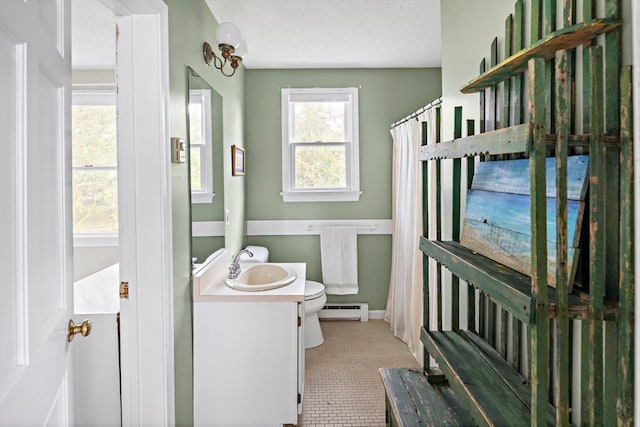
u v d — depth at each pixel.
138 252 1.67
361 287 3.89
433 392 1.56
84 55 3.04
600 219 0.91
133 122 1.65
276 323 2.09
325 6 2.48
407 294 3.32
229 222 2.96
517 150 0.95
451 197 1.95
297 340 2.12
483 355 1.42
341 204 3.83
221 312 2.09
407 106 3.81
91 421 1.72
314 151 3.84
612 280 0.95
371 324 3.79
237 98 3.34
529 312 0.91
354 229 3.80
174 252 1.81
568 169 1.02
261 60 3.51
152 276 1.68
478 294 1.67
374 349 3.26
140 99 1.65
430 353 1.56
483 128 1.58
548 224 1.05
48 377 0.87
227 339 2.09
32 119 0.79
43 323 0.85
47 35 0.87
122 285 1.68
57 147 0.94
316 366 2.97
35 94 0.80
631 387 0.89
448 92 1.98
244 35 2.94
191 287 2.07
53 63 0.90
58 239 0.95
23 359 0.76
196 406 2.10
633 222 0.88
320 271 3.85
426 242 1.64
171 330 1.73
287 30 2.85
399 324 3.49
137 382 1.69
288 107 3.79
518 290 0.96
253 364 2.10
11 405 0.71
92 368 1.71
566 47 1.05
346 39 3.03
